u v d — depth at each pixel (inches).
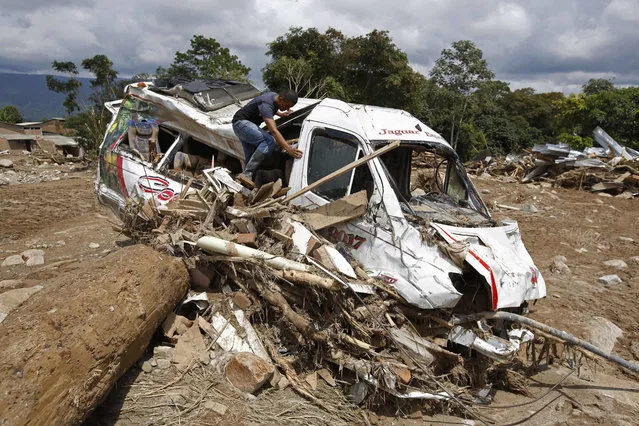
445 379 166.2
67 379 116.0
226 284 185.9
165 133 292.4
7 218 441.7
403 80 1017.5
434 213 202.1
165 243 188.4
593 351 174.1
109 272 153.4
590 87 1585.9
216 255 181.2
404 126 214.8
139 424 134.3
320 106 217.8
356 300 161.3
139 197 220.5
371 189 186.4
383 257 173.6
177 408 141.1
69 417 114.0
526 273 183.6
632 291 302.7
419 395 153.7
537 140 1774.1
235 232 190.1
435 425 154.0
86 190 667.4
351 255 182.9
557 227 465.1
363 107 216.5
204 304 178.7
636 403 178.4
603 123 1282.0
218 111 264.2
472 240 181.3
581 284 312.8
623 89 1305.4
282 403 150.8
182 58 1030.4
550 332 175.9
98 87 1270.9
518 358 198.7
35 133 2023.9
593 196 634.2
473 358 174.7
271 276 170.6
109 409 138.7
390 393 151.9
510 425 158.9
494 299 164.7
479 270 164.6
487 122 1592.0
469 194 222.5
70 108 1344.7
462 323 171.5
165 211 203.9
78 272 157.5
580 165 708.7
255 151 220.1
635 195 634.8
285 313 164.2
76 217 455.5
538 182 725.9
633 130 1250.0
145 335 150.6
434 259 168.1
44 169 1018.7
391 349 160.9
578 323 248.4
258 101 216.7
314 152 209.0
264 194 199.9
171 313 173.8
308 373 163.9
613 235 446.0
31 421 104.0
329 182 200.1
